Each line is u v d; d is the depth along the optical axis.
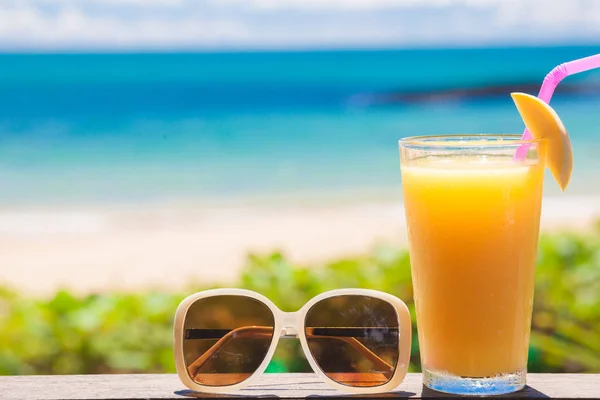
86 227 14.27
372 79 27.66
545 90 1.50
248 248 12.48
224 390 1.55
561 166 1.43
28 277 10.91
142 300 3.54
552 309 3.19
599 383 1.56
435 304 1.46
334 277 3.33
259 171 18.89
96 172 18.98
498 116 25.52
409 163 1.51
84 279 10.80
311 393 1.54
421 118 24.95
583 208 13.29
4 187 17.59
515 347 1.46
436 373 1.49
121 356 3.22
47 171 19.09
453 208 1.43
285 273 3.34
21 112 23.97
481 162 1.44
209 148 21.38
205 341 1.56
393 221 13.82
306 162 19.58
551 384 1.55
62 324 3.26
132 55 28.06
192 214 15.33
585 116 22.06
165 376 1.68
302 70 28.17
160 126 23.91
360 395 1.52
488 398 1.45
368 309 1.55
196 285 4.24
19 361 3.20
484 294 1.43
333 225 13.74
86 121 23.81
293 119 24.30
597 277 3.25
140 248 12.66
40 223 14.53
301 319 1.57
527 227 1.44
